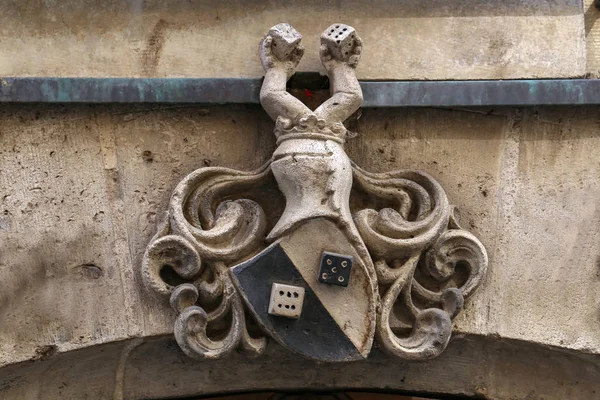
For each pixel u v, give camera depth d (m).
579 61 4.05
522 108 3.94
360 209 3.80
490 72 4.02
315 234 3.54
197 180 3.69
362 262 3.55
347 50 3.75
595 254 3.86
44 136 3.75
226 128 3.84
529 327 3.81
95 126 3.78
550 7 4.10
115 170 3.75
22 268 3.66
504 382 4.05
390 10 4.04
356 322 3.54
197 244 3.56
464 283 3.78
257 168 3.80
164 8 3.96
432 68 3.99
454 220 3.78
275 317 3.52
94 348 3.69
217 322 3.62
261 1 4.00
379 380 4.07
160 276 3.62
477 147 3.91
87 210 3.72
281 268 3.52
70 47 3.88
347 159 3.65
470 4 4.08
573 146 3.94
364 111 3.89
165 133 3.81
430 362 4.02
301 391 4.10
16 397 3.78
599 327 3.82
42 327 3.65
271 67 3.73
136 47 3.91
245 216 3.65
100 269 3.69
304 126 3.61
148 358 3.86
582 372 3.97
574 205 3.89
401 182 3.78
